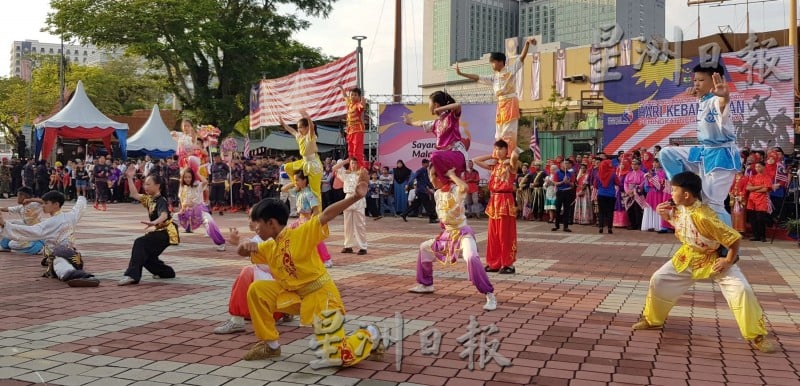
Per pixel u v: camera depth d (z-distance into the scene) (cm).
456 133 800
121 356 480
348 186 1129
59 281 816
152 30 3203
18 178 2914
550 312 652
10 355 480
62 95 4262
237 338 536
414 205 1962
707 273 543
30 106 5088
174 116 4581
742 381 434
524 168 2072
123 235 1385
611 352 504
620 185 1731
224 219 1920
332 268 954
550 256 1119
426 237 1457
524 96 4788
